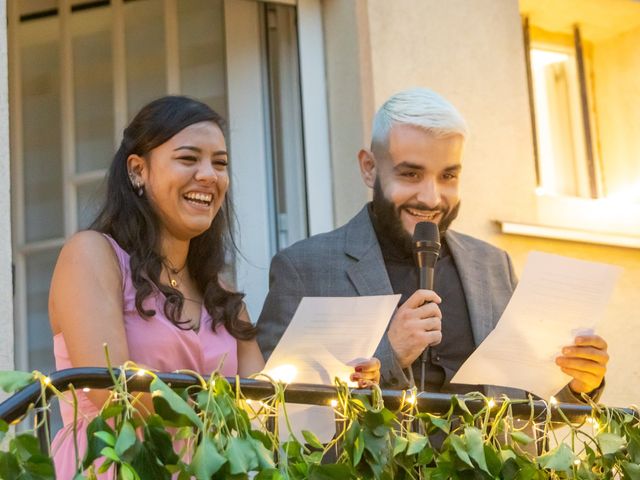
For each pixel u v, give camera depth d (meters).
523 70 6.39
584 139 6.78
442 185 4.76
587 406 3.92
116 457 2.87
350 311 3.87
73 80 5.89
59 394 3.01
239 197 5.96
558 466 3.56
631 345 6.36
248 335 4.25
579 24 6.86
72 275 3.90
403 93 4.82
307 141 6.02
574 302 4.26
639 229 6.64
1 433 2.88
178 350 4.01
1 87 4.87
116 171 4.18
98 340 3.81
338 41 6.10
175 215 4.11
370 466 3.36
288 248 4.87
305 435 3.36
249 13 6.11
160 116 4.15
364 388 3.72
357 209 5.95
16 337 5.67
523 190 6.25
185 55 6.01
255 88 6.05
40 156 5.82
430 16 6.20
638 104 6.84
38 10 5.93
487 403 3.63
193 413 3.01
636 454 3.81
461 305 4.80
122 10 5.96
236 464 3.03
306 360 3.88
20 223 5.75
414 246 4.33
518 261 6.15
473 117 6.21
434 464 3.55
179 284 4.16
